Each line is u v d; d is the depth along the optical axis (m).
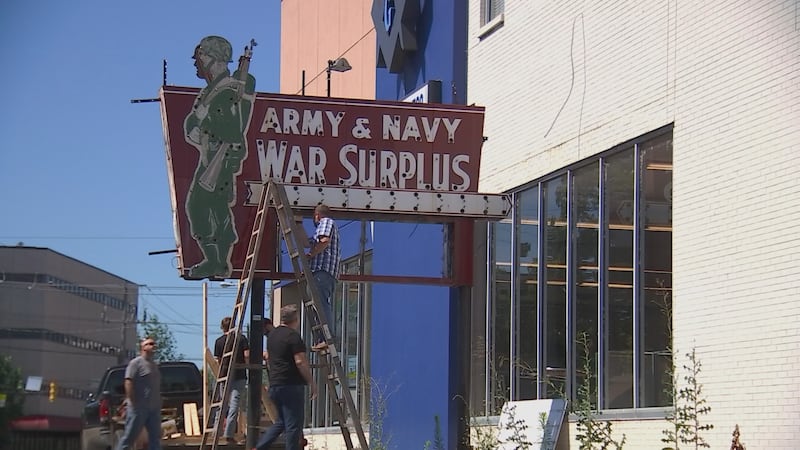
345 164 15.00
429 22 19.38
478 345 17.39
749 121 11.41
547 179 15.70
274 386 11.85
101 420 19.83
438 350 17.88
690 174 12.27
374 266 21.20
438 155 15.30
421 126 15.30
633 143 13.51
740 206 11.45
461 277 15.12
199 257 14.24
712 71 12.03
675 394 11.51
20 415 16.47
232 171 14.46
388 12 20.80
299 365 11.76
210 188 14.38
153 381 13.73
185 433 16.64
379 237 20.98
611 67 14.00
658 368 12.82
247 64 14.68
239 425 15.62
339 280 14.59
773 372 10.83
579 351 14.62
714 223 11.82
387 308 20.36
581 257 14.72
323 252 13.21
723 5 11.92
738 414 11.26
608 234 14.06
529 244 16.14
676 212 12.45
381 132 15.17
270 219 14.23
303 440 11.96
